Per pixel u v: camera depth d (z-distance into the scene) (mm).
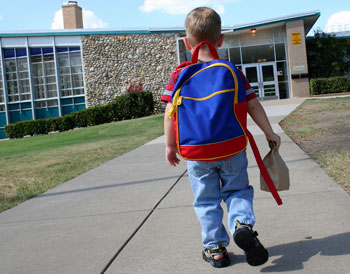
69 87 20922
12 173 6289
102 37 20375
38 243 2801
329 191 3275
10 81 21281
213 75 1850
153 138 9734
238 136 1877
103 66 20438
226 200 2055
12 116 21438
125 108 18922
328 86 18938
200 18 2049
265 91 20375
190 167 2055
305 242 2275
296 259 2068
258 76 20406
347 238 2252
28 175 5992
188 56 20391
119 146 8680
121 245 2582
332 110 10133
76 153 8234
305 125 7988
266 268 2014
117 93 20344
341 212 2715
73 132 15016
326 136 6285
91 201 3951
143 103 19000
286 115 10203
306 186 3527
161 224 2943
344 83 18781
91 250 2549
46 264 2393
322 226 2496
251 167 4691
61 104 21000
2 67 21094
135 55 20188
